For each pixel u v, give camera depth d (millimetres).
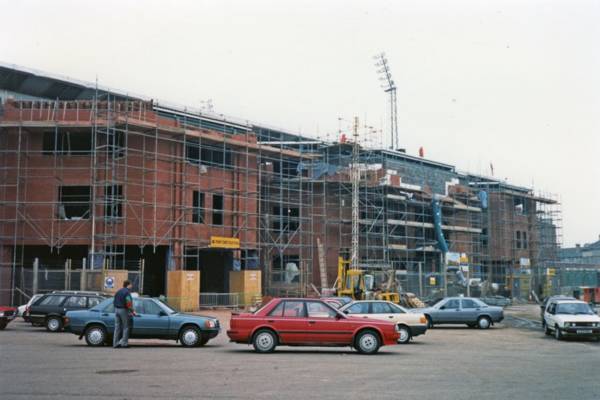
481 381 12945
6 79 44562
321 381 12641
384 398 10812
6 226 37750
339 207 51344
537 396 11203
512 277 66062
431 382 12711
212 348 19484
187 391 11234
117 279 34062
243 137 44594
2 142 38281
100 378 12609
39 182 38188
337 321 18219
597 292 57062
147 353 17500
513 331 29922
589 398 11039
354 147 51188
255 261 45031
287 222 49719
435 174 59375
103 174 38188
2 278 37344
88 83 46969
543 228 72812
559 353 19453
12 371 13508
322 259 48344
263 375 13367
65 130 38406
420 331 23062
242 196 44281
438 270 58062
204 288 45812
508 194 67375
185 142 40281
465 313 31453
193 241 40469
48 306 25281
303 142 52719
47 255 40656
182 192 40125
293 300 18547
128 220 37875
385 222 52344
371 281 42188
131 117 38281
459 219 61719
